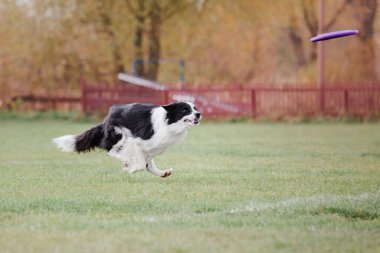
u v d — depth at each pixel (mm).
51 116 32562
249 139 20969
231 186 11242
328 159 15328
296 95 30266
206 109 30469
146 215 8867
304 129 25609
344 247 7141
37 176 12500
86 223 8289
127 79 33188
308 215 8836
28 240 7430
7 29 35281
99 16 36906
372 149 17641
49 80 36000
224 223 8305
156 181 11828
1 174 12828
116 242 7262
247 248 7016
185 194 10406
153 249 6965
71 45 35750
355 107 30156
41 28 35656
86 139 12039
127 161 11781
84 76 36875
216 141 20219
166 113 11625
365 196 10195
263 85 30359
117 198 10055
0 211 9164
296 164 14352
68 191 10727
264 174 12719
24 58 35250
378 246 7215
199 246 7098
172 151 17094
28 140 20859
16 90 35375
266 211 9039
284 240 7383
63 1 35719
